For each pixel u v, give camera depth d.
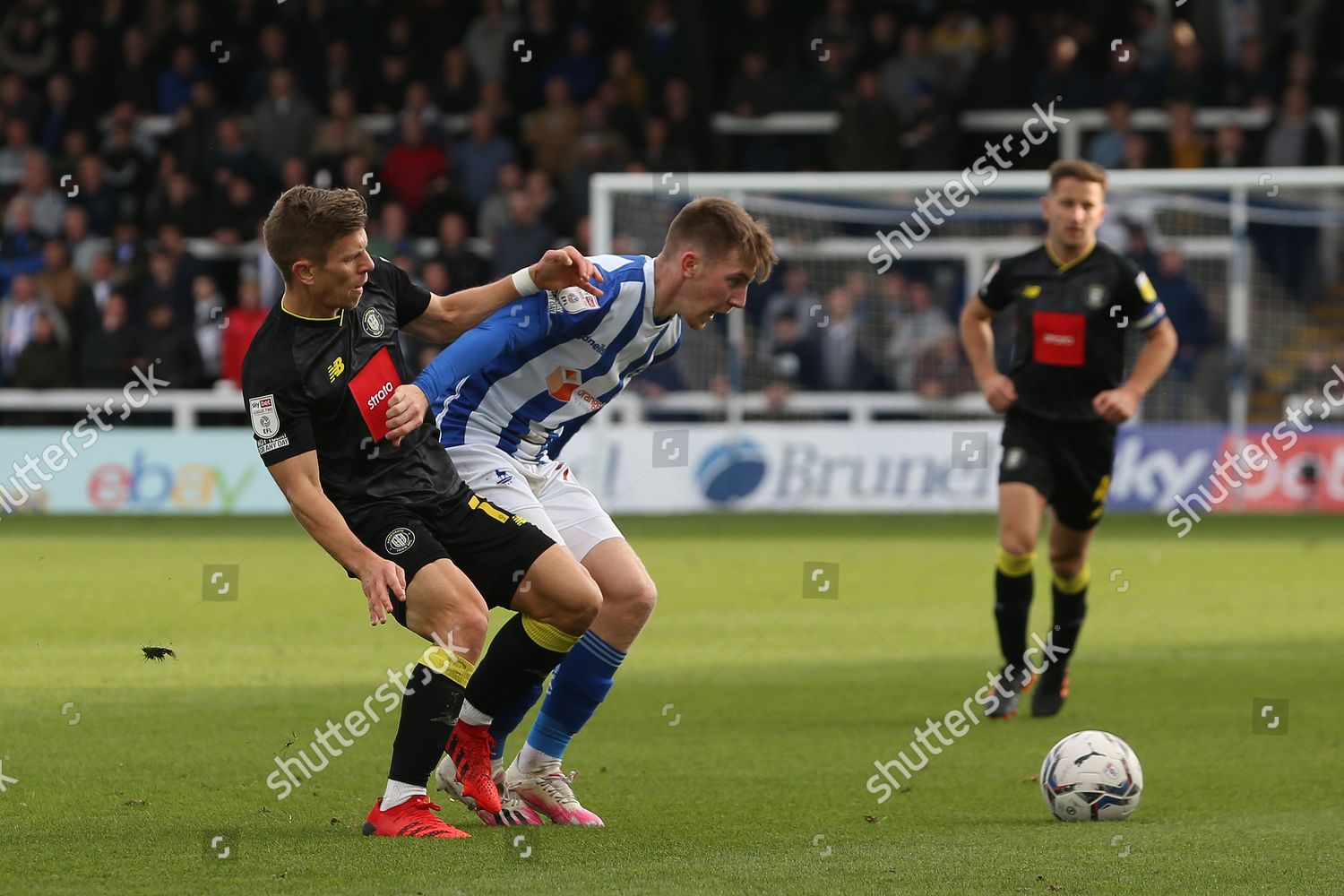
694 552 43.88
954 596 36.31
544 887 12.95
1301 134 61.00
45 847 14.49
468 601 14.87
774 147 66.81
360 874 13.35
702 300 16.38
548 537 15.69
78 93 64.25
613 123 61.47
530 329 16.27
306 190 14.63
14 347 56.59
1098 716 23.45
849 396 56.53
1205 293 60.12
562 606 15.33
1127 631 32.12
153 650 16.91
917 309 57.34
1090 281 24.14
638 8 67.44
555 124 62.94
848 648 29.52
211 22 65.06
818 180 53.66
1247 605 35.44
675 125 62.53
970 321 25.02
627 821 16.20
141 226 59.72
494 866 13.73
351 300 14.74
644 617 16.33
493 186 62.28
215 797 17.06
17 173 63.84
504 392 16.72
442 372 15.79
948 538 47.69
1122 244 58.53
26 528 48.72
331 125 59.19
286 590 35.34
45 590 34.72
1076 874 13.72
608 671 16.27
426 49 66.62
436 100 63.97
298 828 15.45
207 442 53.94
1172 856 14.54
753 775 18.92
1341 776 19.08
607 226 53.94
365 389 15.17
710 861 14.13
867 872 13.73
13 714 21.94
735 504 55.03
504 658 15.64
